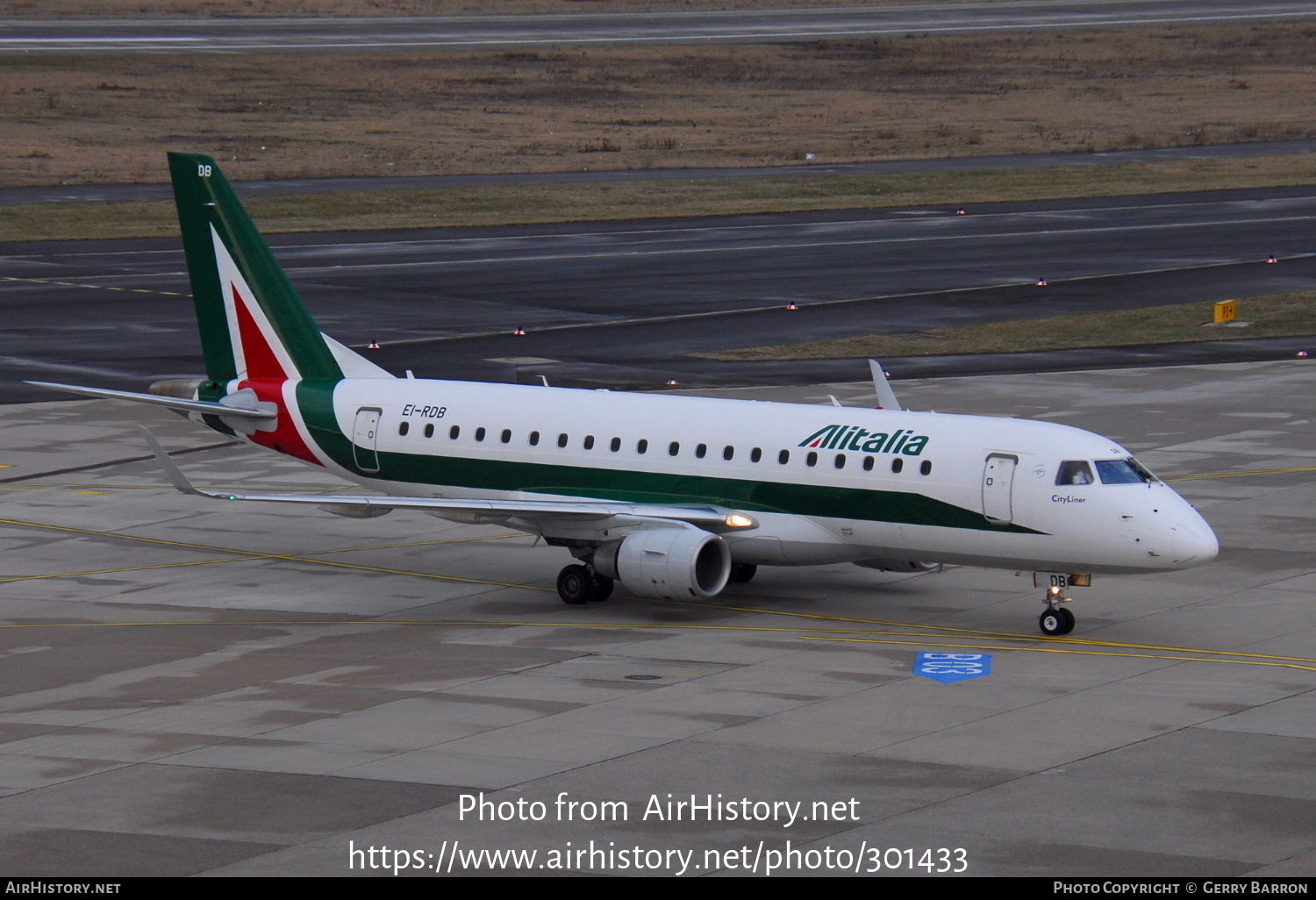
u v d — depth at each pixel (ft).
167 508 350.23
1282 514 327.47
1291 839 165.78
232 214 313.12
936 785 182.29
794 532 264.11
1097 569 244.22
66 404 451.53
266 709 214.69
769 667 232.94
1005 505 246.88
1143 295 615.57
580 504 268.21
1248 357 508.53
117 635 256.52
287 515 346.54
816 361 501.15
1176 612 262.67
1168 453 383.45
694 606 272.31
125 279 652.89
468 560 309.63
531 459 285.64
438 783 184.14
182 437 419.13
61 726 207.92
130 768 190.80
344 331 544.62
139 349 517.14
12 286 634.02
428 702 216.95
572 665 235.40
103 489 366.43
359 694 221.25
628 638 251.60
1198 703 213.66
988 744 196.65
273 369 316.60
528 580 294.05
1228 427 410.52
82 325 556.10
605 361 499.51
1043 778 184.24
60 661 241.14
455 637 253.44
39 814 175.42
